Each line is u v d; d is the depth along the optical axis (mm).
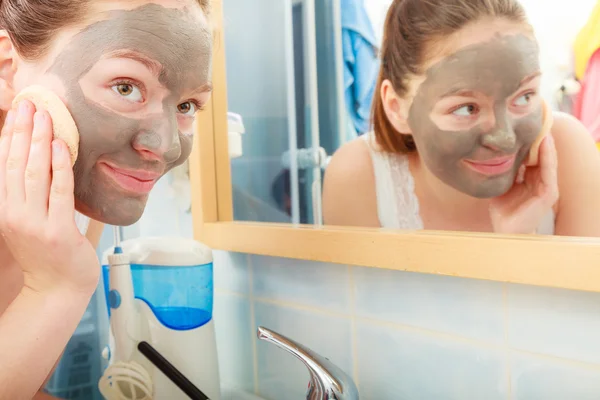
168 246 745
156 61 497
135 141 510
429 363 607
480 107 519
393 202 599
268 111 738
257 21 745
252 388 820
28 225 502
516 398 542
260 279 794
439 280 593
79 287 528
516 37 491
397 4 566
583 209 464
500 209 521
